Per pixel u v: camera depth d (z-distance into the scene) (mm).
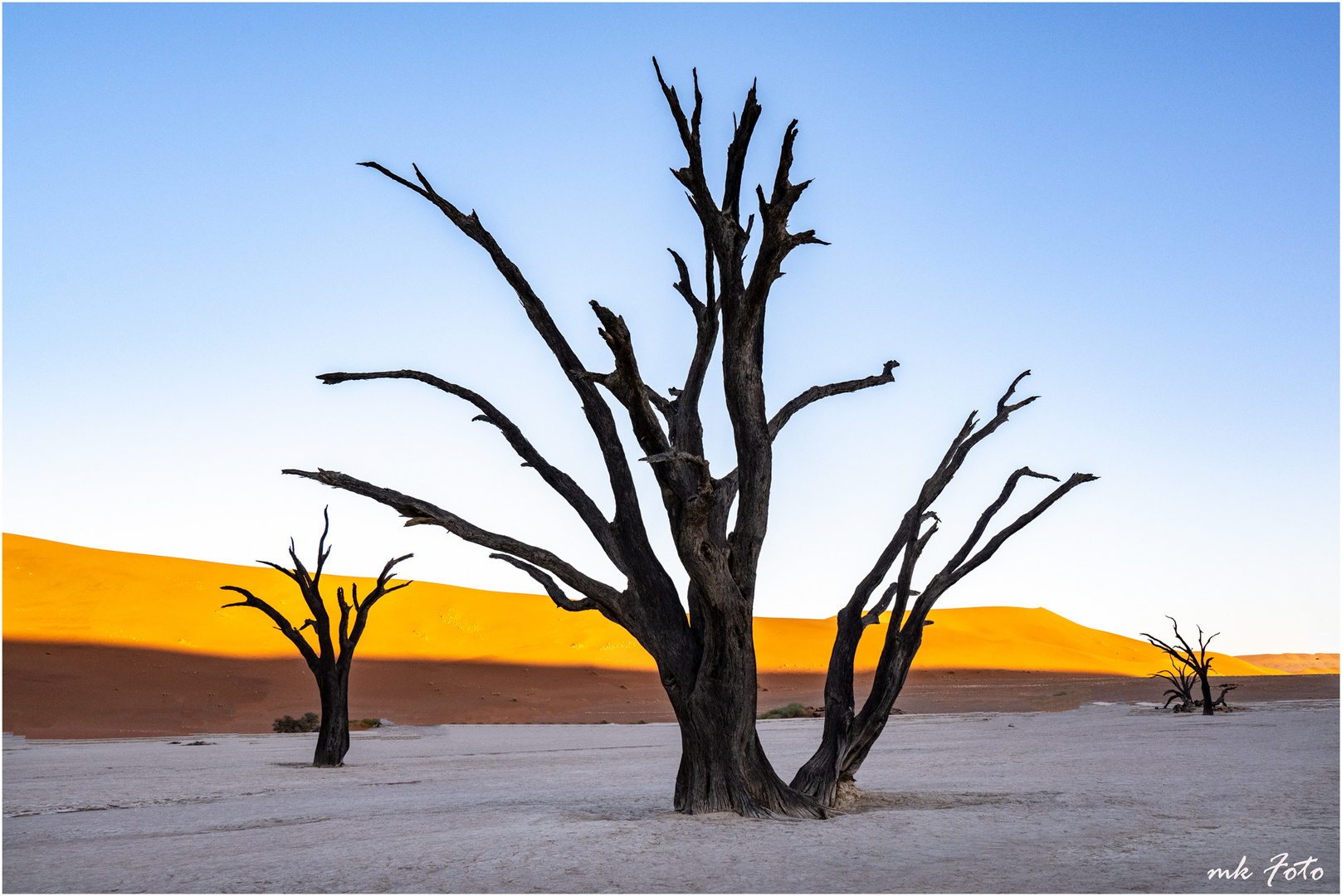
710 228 12172
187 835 11672
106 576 107312
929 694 84312
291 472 11266
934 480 13711
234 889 7926
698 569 11344
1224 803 12211
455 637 104625
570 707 76938
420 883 7883
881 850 9109
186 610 97188
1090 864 8203
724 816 11328
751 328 12211
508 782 19094
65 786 18812
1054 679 103750
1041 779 16281
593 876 7977
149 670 72250
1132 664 145125
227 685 71625
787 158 11227
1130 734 29516
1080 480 13773
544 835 10156
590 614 116812
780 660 114438
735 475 13414
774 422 13164
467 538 11781
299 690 73938
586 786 17547
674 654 12250
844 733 12750
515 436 12867
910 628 13109
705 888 7414
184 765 25188
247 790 18000
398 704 72562
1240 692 74438
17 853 10547
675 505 11797
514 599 122250
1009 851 8938
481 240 12492
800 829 10516
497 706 75250
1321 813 11078
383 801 15203
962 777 17219
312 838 10781
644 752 29734
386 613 108125
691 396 13969
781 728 45469
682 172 12227
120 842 11188
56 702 60125
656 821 11039
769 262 11648
